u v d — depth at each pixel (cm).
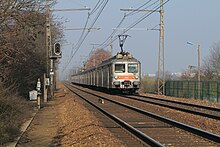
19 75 3288
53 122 2367
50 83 4647
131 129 1847
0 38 2073
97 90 7456
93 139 1558
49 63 4519
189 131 1859
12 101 2202
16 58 2491
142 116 2620
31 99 3612
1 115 1850
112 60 5462
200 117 2508
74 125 2059
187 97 5531
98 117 2564
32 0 2212
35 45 3828
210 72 7256
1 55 2159
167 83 6291
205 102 4350
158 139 1658
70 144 1538
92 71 7756
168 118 2364
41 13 2397
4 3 1939
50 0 2392
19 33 2189
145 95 5453
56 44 4047
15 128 1805
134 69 5341
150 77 8731
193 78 7844
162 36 5416
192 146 1482
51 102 4122
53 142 1653
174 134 1798
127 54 5441
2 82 2277
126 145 1511
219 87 4728
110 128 2036
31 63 3684
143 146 1491
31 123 2267
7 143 1548
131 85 5322
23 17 2153
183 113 2761
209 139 1630
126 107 3325
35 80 4100
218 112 2967
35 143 1627
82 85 10662
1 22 1966
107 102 3991
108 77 5622
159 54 5506
